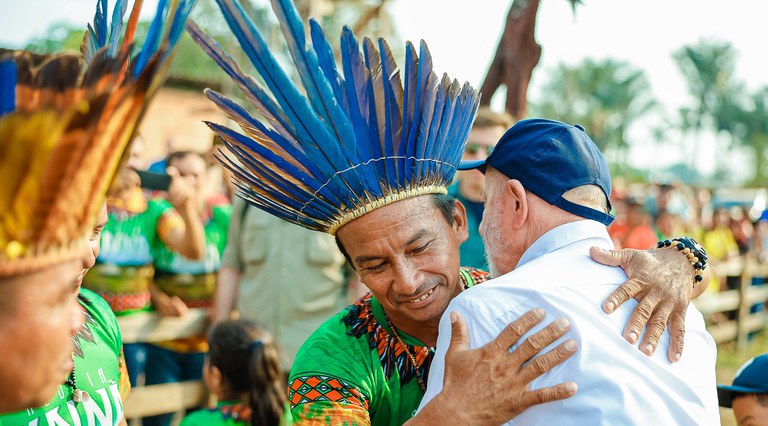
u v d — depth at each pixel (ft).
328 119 4.93
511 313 4.48
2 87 2.76
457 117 5.36
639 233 20.97
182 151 11.69
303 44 4.84
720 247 28.32
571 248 4.84
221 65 4.82
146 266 11.16
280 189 5.21
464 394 4.26
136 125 3.04
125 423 5.48
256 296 11.50
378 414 5.40
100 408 5.07
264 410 8.87
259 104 4.92
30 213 2.77
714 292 25.04
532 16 11.30
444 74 5.19
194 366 11.82
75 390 4.88
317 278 11.34
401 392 5.37
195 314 11.55
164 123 24.93
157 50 2.92
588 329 4.34
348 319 5.49
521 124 5.24
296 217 5.39
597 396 4.18
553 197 4.87
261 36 4.70
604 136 177.88
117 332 5.71
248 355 8.88
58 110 2.68
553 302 4.42
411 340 5.43
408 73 5.06
